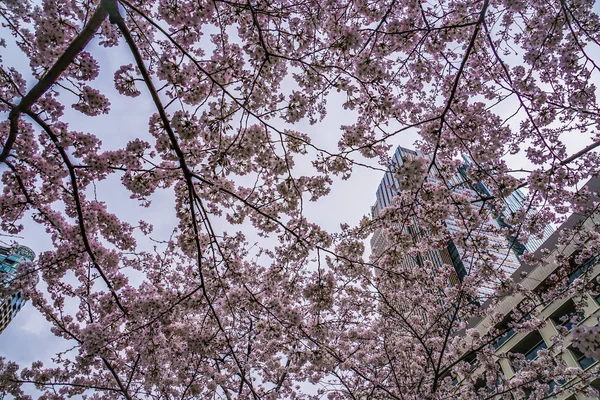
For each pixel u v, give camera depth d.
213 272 7.94
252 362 11.26
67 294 10.05
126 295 7.75
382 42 6.91
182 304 7.76
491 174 7.98
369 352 13.07
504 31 7.74
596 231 11.21
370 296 12.20
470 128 8.05
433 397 10.35
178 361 8.53
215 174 7.12
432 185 7.23
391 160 7.08
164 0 5.69
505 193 7.75
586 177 8.20
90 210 7.74
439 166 8.50
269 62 6.21
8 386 9.07
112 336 7.61
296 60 6.24
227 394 11.20
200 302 7.91
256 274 10.45
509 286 9.27
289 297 8.39
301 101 6.30
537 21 7.46
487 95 8.16
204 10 5.72
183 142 7.07
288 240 8.09
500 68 8.05
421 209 8.39
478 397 11.72
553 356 11.73
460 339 12.64
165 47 6.62
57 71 5.23
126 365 10.43
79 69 5.80
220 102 6.61
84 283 9.95
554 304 18.52
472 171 8.16
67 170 7.05
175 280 10.16
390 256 8.75
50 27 5.55
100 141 6.38
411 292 12.53
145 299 7.50
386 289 11.98
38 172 7.23
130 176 6.59
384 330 13.04
